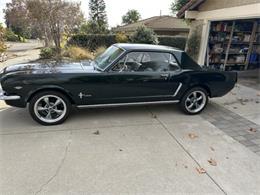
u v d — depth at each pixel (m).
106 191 2.58
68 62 4.93
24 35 43.88
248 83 8.06
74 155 3.26
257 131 4.25
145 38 15.75
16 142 3.54
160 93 4.65
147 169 3.01
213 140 3.87
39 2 18.97
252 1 6.67
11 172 2.84
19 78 3.77
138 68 4.41
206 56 9.84
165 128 4.26
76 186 2.64
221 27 9.46
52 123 4.16
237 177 2.93
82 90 4.12
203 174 2.95
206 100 5.03
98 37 17.94
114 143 3.64
